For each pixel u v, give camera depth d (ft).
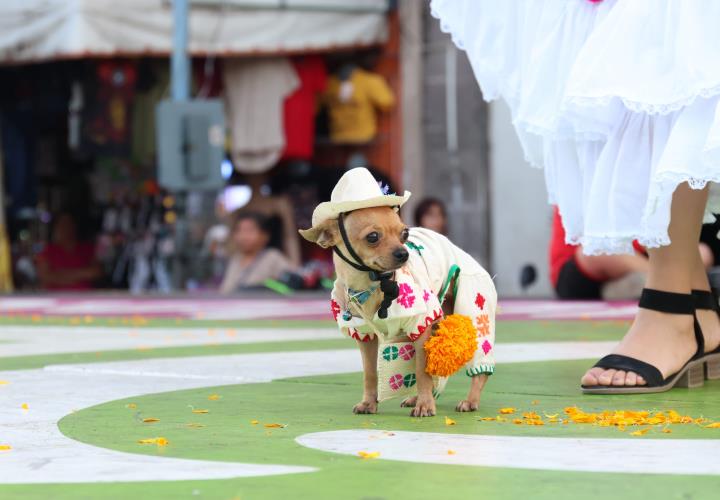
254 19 55.26
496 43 17.90
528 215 57.11
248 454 10.62
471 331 13.39
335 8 56.54
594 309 34.35
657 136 15.24
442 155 58.70
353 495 8.73
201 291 52.08
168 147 49.60
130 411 13.75
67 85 58.85
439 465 9.95
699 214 16.29
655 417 12.65
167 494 8.85
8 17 53.93
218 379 17.30
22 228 64.28
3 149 63.16
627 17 14.94
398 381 13.52
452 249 14.08
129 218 63.41
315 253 59.82
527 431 11.99
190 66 56.03
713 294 17.03
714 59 14.37
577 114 15.53
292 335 26.11
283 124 56.95
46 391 15.81
